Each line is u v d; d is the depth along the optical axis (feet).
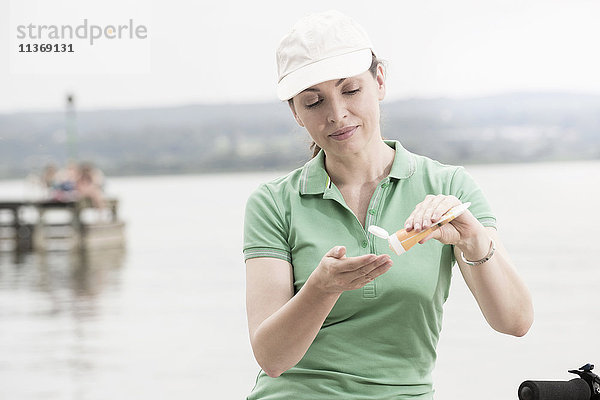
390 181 8.53
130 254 56.29
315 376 8.26
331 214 8.49
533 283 36.73
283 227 8.59
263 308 8.31
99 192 63.10
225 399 20.98
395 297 8.11
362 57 7.88
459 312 30.50
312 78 7.79
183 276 44.32
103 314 33.53
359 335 8.21
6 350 27.30
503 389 20.75
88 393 21.86
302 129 9.40
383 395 8.15
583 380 6.98
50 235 69.41
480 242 7.52
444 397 20.17
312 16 8.14
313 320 7.59
